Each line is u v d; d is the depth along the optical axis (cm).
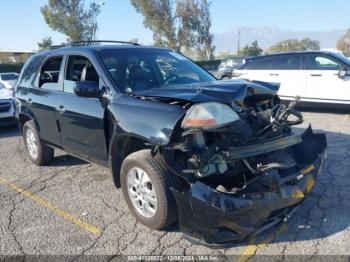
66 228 388
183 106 336
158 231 370
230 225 305
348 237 340
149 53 479
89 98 431
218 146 322
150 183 358
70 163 606
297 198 330
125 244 351
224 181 332
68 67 489
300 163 376
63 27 4500
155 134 330
